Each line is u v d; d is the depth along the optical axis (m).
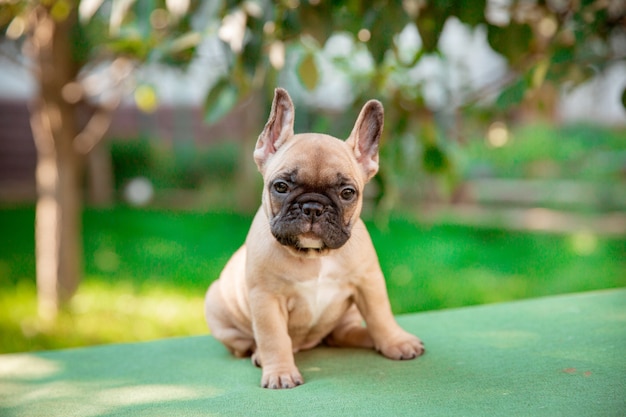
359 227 0.98
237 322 1.04
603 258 2.37
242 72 1.10
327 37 1.12
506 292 2.02
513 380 0.91
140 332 1.68
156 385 0.98
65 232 1.76
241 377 0.98
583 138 3.28
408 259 2.41
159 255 2.45
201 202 3.52
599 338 1.02
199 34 1.15
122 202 3.70
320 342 1.08
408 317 1.18
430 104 1.52
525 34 1.17
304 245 0.91
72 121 1.76
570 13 1.33
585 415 0.82
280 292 0.96
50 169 1.74
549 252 2.48
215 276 2.18
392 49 1.21
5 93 4.03
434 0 1.17
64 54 1.71
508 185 3.18
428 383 0.92
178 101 3.98
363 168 0.98
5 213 3.36
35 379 1.03
